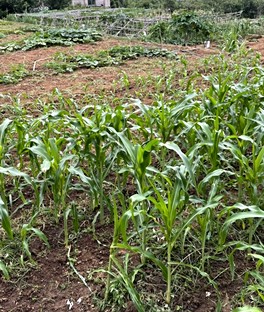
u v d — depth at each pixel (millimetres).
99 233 2625
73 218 2611
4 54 8391
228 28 11062
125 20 13211
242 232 2543
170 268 2133
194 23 10164
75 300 2145
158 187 2793
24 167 3369
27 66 7156
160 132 2959
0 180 2650
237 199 2791
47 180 2482
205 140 2672
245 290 2053
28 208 2889
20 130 2699
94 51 8422
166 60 7492
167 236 2018
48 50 8656
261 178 2422
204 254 2352
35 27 12906
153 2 25844
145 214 2082
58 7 25500
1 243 2502
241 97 3111
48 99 5219
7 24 14633
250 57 7102
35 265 2363
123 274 1971
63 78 6359
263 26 12289
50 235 2615
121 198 2443
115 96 5191
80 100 5141
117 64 7203
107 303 2105
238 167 3193
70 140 2617
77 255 2445
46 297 2170
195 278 2225
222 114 3193
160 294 2135
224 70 5363
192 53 8117
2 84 6074
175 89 5383
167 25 10555
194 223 2562
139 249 1976
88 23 13219
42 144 2506
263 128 2635
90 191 2727
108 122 2725
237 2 24250
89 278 2260
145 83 5547
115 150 2664
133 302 1979
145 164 2172
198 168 2855
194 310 2061
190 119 3295
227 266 2316
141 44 9320
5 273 2227
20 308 2109
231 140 2961
